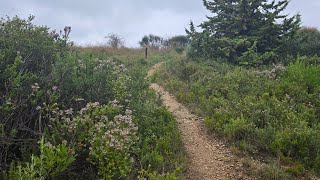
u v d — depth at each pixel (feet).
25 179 12.91
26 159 15.47
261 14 61.52
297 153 23.86
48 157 13.61
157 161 19.81
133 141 18.71
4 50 19.35
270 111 30.07
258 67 51.83
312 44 60.39
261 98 34.12
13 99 17.53
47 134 16.49
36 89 17.12
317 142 24.23
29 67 20.63
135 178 18.31
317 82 38.81
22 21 22.12
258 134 25.85
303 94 35.45
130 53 84.48
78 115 17.89
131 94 25.17
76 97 19.99
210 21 64.39
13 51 19.97
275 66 46.32
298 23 59.88
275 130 26.76
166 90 45.24
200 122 31.60
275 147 24.22
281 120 28.40
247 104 31.91
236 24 61.52
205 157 24.09
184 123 31.37
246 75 43.45
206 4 65.26
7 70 17.84
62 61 20.94
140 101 26.12
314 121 29.30
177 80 48.19
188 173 21.33
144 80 32.24
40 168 13.30
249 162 22.65
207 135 28.43
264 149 24.85
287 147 24.23
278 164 22.16
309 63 51.08
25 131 17.42
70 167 16.52
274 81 40.29
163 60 75.15
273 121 28.14
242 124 27.09
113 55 74.23
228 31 62.80
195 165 22.68
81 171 17.21
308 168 22.50
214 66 52.54
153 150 21.90
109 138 16.03
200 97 38.06
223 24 64.03
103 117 17.40
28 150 16.03
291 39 59.41
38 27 22.26
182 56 62.54
